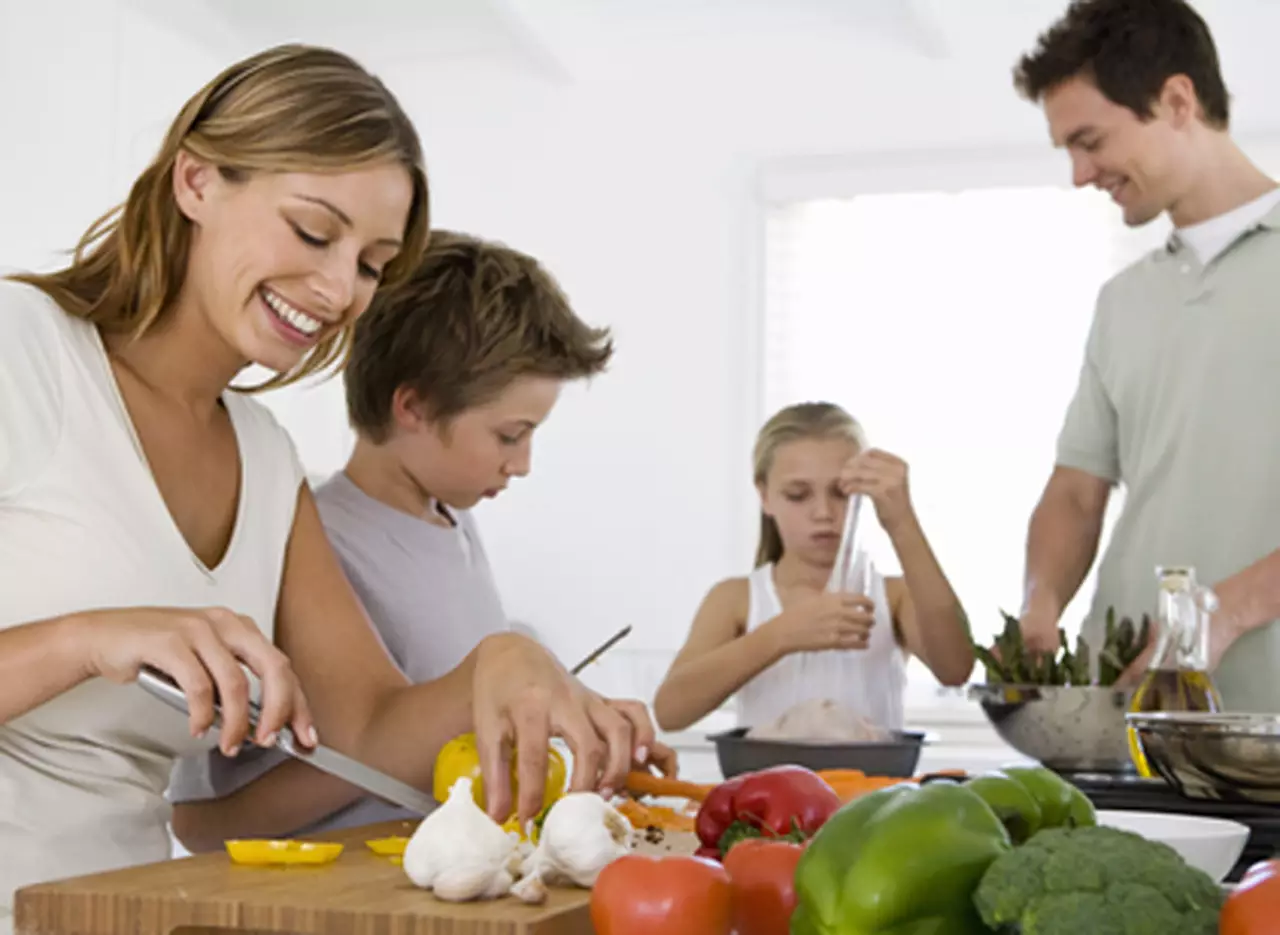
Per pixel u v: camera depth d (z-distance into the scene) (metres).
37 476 1.05
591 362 1.58
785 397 3.56
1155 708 1.48
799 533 2.33
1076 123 2.22
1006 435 3.42
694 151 3.67
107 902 0.78
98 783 1.11
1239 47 3.30
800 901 0.58
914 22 3.39
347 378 1.57
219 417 1.24
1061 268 3.41
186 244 1.11
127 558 1.08
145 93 3.52
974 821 0.57
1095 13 2.18
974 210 3.47
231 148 1.05
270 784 1.32
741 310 3.60
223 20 3.76
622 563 3.61
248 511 1.22
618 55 3.73
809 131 3.60
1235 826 0.89
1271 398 2.14
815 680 2.13
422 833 0.80
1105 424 2.39
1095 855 0.52
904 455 3.47
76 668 0.94
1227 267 2.18
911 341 3.49
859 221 3.54
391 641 1.52
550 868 0.83
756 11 3.60
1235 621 1.93
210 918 0.77
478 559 1.69
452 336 1.50
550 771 1.14
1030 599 2.34
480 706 1.07
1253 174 2.20
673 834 1.21
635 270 3.68
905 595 2.35
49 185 3.26
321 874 0.86
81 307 1.12
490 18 3.70
